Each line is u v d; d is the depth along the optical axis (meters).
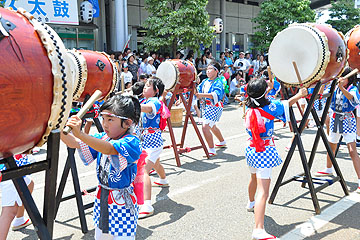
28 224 3.29
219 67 5.62
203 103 5.59
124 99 2.03
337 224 3.20
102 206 2.10
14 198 2.65
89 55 3.57
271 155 2.94
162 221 3.33
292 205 3.64
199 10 11.77
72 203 3.80
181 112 8.27
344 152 5.67
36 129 1.50
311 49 3.21
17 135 1.43
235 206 3.64
